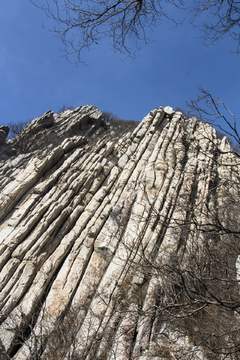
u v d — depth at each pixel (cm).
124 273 1266
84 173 1883
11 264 1320
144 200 1619
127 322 1041
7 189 1727
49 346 977
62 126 3081
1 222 1597
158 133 2238
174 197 1606
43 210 1589
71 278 1307
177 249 1259
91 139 3050
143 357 902
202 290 857
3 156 2469
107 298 1202
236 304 659
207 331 845
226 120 593
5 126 2708
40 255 1375
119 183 1842
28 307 1166
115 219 1552
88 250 1432
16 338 1062
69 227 1573
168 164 1862
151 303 1048
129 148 2158
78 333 1074
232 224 1020
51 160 1983
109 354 973
